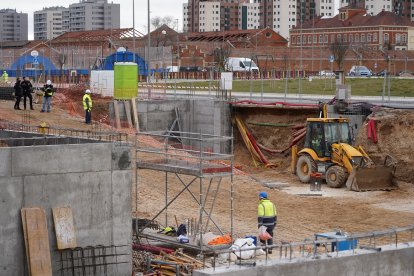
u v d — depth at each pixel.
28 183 20.73
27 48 101.50
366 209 37.75
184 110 60.34
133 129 54.75
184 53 120.94
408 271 24.22
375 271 23.53
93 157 21.70
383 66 121.56
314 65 119.00
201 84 86.69
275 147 56.41
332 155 45.19
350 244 24.12
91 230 21.78
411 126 47.78
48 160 21.00
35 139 24.50
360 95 73.44
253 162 56.41
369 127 48.22
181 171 24.77
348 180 43.72
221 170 24.86
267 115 57.47
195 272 21.09
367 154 46.97
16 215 20.56
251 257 23.81
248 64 104.88
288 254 24.64
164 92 68.31
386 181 43.88
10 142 24.44
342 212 36.78
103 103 57.06
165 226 27.66
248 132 58.03
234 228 30.20
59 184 21.19
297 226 32.84
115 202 22.11
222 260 23.52
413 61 121.31
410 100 62.72
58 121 48.53
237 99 61.94
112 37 100.12
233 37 138.62
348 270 23.00
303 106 54.22
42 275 20.48
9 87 56.62
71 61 89.94
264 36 138.50
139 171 38.38
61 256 21.17
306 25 162.38
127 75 55.59
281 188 43.91
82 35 108.81
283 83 87.38
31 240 20.45
